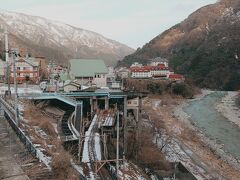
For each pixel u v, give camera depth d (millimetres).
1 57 100938
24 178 23750
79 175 27188
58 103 65312
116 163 36000
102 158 36594
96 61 97062
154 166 45625
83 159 35500
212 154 57188
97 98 69062
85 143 41094
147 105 103188
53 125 48156
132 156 47094
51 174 25000
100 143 41656
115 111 61531
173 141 61938
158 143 57438
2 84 78625
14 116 39688
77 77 92625
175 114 94938
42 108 59344
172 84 134500
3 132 33938
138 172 40656
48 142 34562
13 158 27094
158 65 161000
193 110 103750
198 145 62250
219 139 67750
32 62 89938
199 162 51531
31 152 28281
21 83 83750
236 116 93688
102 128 47812
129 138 50812
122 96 67188
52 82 81938
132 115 65562
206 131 74875
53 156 28297
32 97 58844
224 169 49906
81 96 68188
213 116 93625
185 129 74875
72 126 49156
